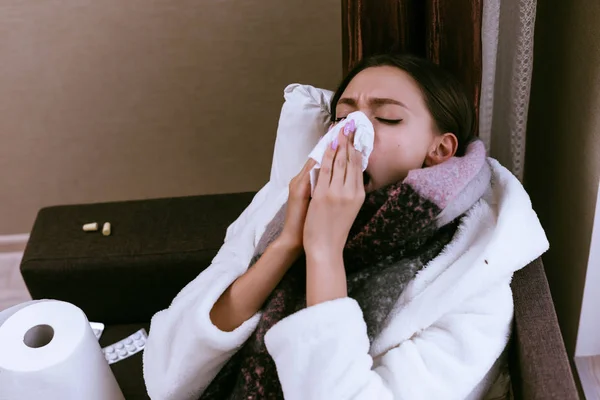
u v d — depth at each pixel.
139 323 1.43
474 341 0.93
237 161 1.89
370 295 0.99
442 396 0.91
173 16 1.63
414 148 1.02
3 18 1.62
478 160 1.02
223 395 1.09
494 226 1.01
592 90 1.12
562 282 1.38
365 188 1.06
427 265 1.01
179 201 1.49
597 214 1.14
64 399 1.02
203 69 1.72
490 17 1.16
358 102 1.03
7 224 2.01
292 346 0.90
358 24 1.19
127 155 1.88
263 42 1.68
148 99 1.77
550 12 1.33
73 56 1.69
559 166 1.34
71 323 1.04
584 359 1.34
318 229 0.95
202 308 1.02
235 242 1.20
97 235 1.41
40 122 1.80
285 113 1.26
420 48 1.27
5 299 1.97
